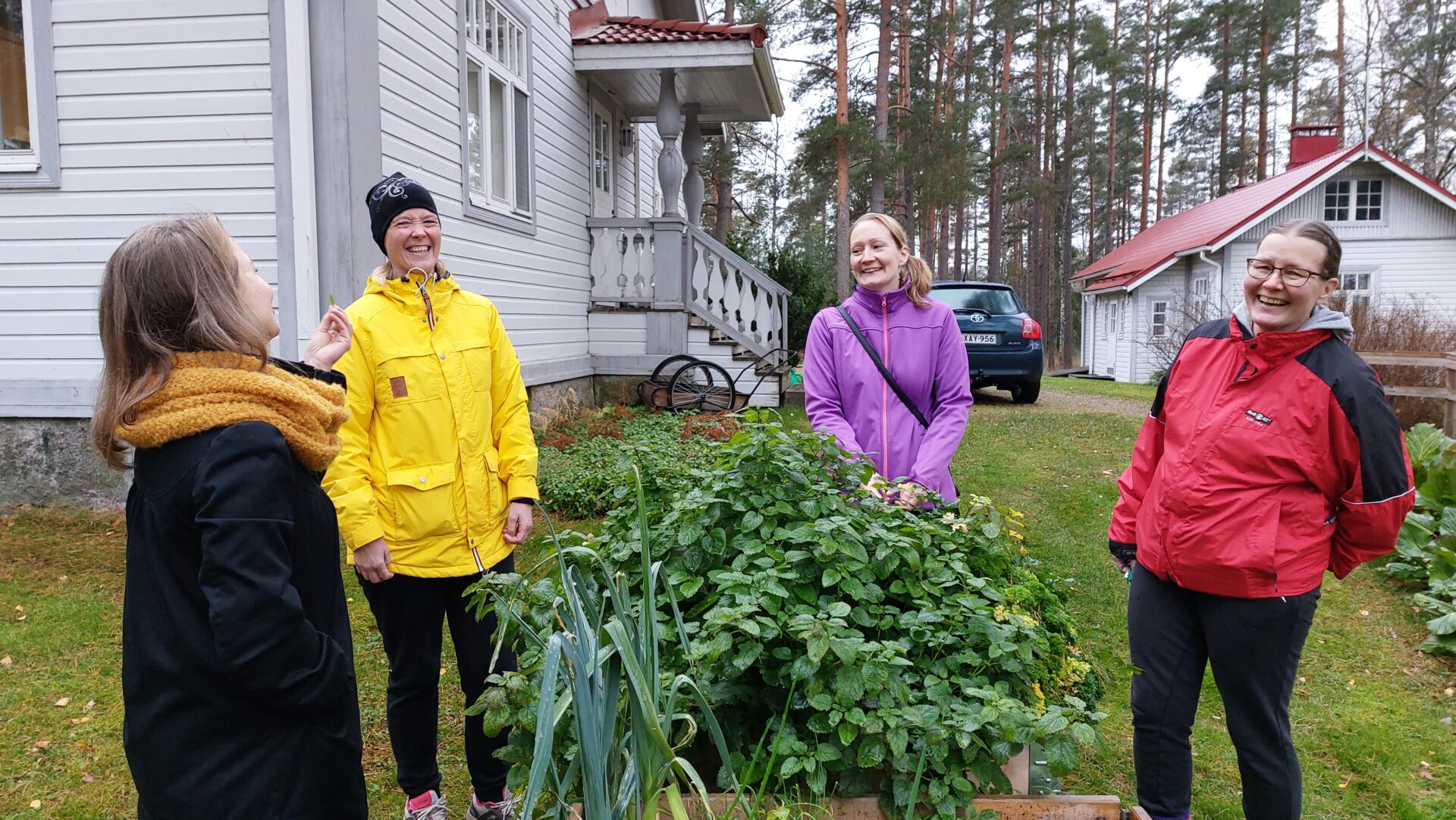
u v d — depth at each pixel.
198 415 1.43
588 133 10.88
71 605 4.38
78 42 5.79
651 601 1.72
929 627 2.11
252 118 5.73
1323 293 2.16
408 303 2.47
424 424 2.42
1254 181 35.50
